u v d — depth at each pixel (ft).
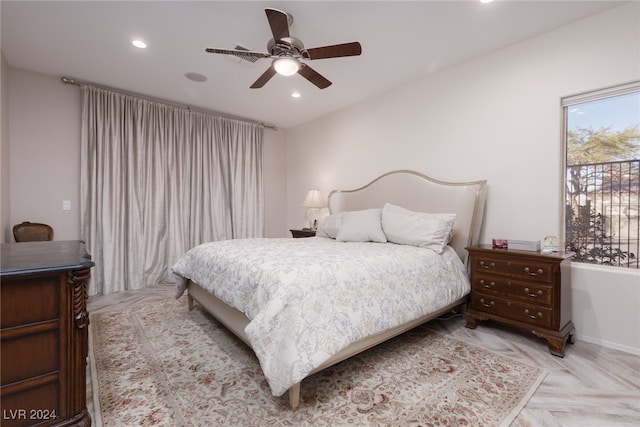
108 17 7.77
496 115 9.35
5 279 3.57
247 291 5.91
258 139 16.74
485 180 9.48
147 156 12.89
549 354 6.93
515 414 4.85
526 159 8.75
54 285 3.90
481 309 8.27
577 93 7.89
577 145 8.18
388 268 6.81
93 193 11.55
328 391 5.48
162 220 13.29
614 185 7.65
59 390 3.92
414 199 10.97
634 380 5.84
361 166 13.70
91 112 11.52
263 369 4.79
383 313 6.21
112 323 8.68
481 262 8.29
